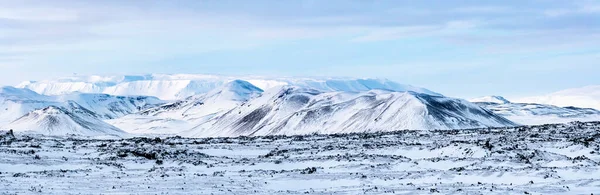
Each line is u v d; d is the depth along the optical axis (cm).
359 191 6769
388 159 9356
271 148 12188
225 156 10994
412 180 7488
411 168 8431
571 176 7044
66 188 6969
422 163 8706
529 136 11631
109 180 7725
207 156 10844
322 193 6738
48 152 10756
